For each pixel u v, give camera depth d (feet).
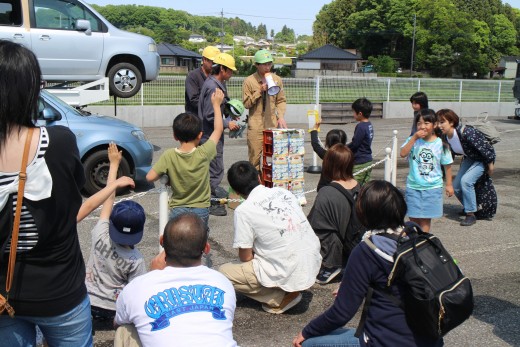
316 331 9.82
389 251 8.97
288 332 14.34
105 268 13.05
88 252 19.95
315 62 198.49
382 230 9.39
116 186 9.70
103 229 13.14
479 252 20.88
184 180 15.56
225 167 37.24
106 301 13.19
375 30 273.33
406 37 261.44
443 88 87.10
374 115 81.51
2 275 7.22
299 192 23.85
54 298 7.48
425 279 8.55
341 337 10.05
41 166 7.12
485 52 252.01
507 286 17.61
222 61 23.39
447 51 235.61
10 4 36.32
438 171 19.63
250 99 25.58
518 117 80.07
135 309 8.06
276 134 22.93
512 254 20.72
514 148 49.01
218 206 25.30
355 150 23.70
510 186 33.30
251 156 26.37
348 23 290.56
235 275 15.11
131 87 41.34
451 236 22.90
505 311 15.75
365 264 9.06
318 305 15.98
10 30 36.11
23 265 7.27
